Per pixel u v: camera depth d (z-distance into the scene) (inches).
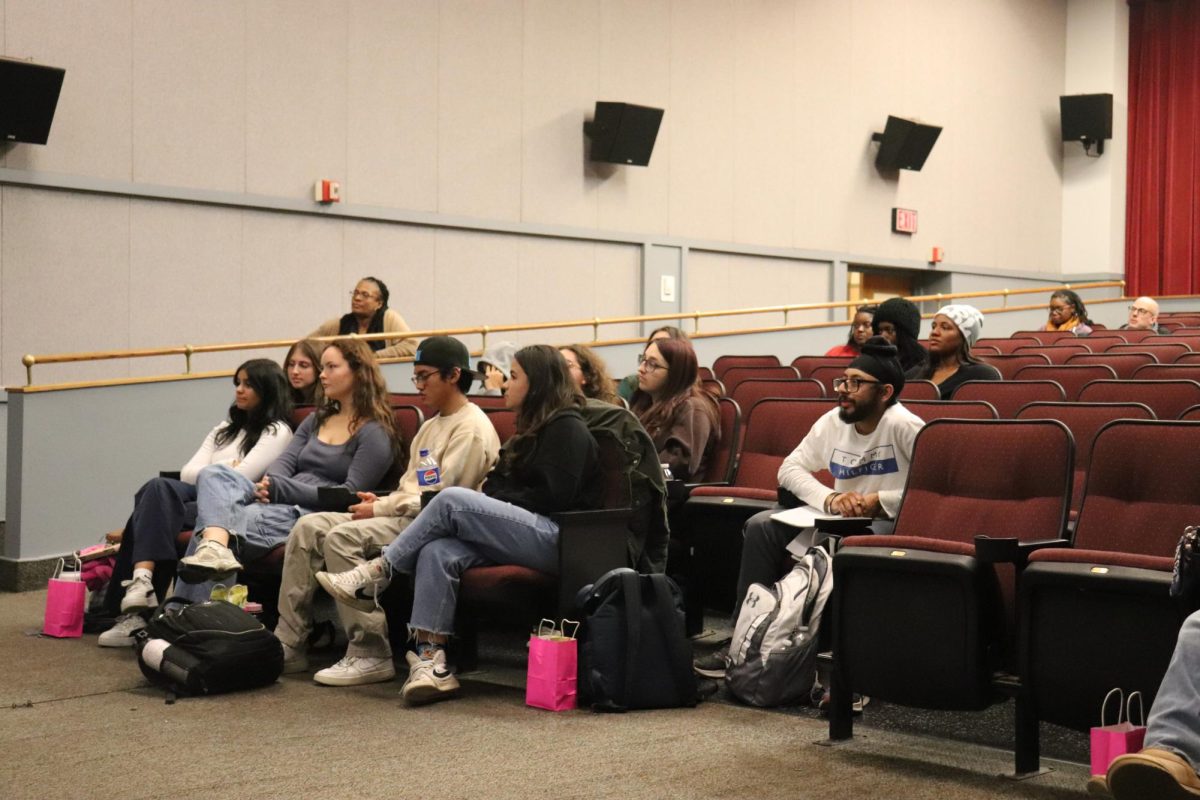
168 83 298.2
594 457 136.5
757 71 449.7
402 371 281.7
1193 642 85.6
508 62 372.5
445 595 131.9
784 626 128.1
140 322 294.2
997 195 550.6
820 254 473.1
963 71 533.6
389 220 344.2
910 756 109.3
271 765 106.6
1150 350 263.1
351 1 335.0
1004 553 100.7
